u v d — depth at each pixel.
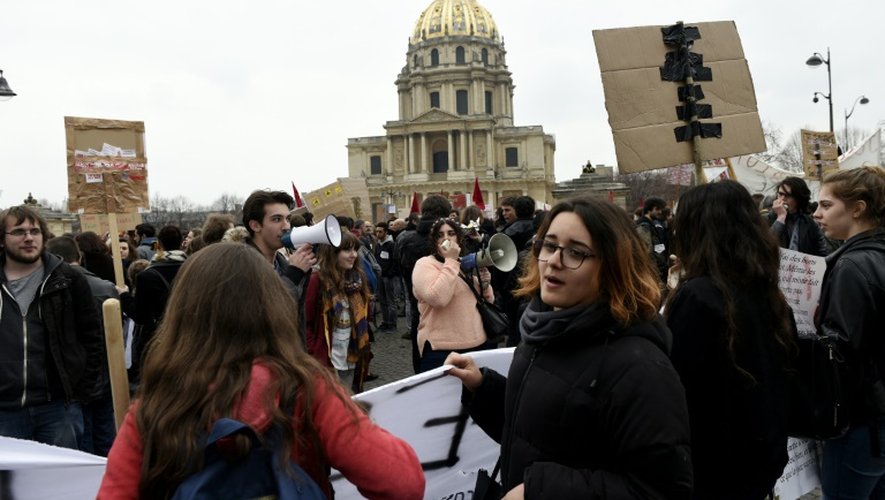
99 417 5.75
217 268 1.94
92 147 6.33
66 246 6.00
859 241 3.40
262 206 4.62
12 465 2.58
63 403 4.65
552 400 2.10
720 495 2.65
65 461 2.66
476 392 2.86
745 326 2.59
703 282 2.67
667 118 5.16
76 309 4.77
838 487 3.39
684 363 2.63
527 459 2.17
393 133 91.75
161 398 1.81
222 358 1.83
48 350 4.57
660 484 1.92
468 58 97.69
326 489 1.93
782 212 6.87
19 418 4.44
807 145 9.79
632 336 2.12
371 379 9.50
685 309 2.67
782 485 3.77
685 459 1.94
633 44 5.19
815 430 2.95
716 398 2.61
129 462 1.81
